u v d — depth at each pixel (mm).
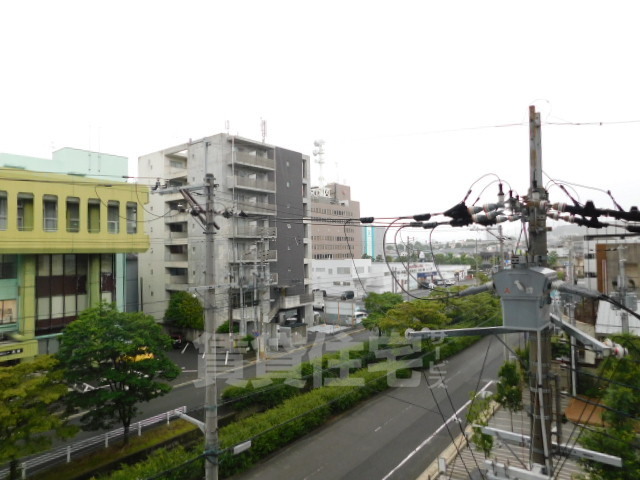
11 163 25594
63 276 23906
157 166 37812
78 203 23500
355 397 20312
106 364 15383
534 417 7254
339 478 14156
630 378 11648
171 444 16562
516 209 7547
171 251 36969
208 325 9656
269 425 15789
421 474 14227
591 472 9508
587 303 24828
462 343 30094
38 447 12508
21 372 13016
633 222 7617
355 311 42094
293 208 38719
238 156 33438
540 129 7656
